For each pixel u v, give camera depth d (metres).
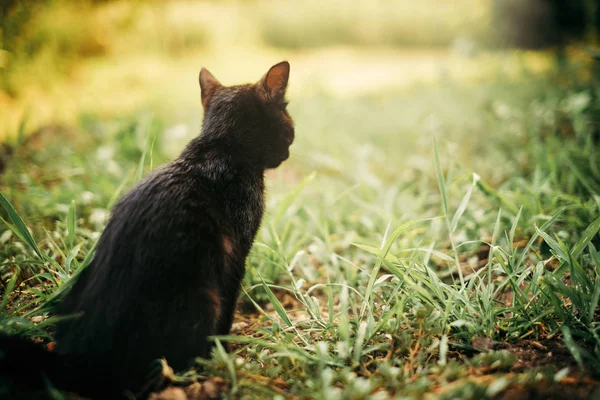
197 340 0.86
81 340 0.84
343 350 0.87
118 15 3.48
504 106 1.73
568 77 2.12
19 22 2.38
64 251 1.10
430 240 1.16
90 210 1.24
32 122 1.91
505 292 1.02
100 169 1.39
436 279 0.95
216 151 0.97
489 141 1.57
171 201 0.90
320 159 1.51
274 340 0.94
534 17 3.50
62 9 3.00
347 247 1.18
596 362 0.85
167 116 1.99
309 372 0.87
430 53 4.03
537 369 0.86
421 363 0.89
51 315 0.98
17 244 1.11
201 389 0.86
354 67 3.29
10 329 0.90
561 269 0.94
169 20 3.79
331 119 1.87
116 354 0.83
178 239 0.87
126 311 0.84
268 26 4.44
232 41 4.02
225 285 0.93
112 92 2.51
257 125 1.01
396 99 2.18
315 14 4.51
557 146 1.38
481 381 0.83
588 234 0.93
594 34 2.96
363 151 1.45
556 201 1.16
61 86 2.47
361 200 1.32
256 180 0.99
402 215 1.25
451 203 1.28
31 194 1.23
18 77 2.26
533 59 2.89
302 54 4.00
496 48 3.47
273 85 1.03
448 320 0.94
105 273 0.86
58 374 0.83
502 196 1.12
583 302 0.91
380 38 4.54
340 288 1.08
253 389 0.86
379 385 0.85
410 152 1.61
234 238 0.94
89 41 3.20
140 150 1.44
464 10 4.32
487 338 0.91
